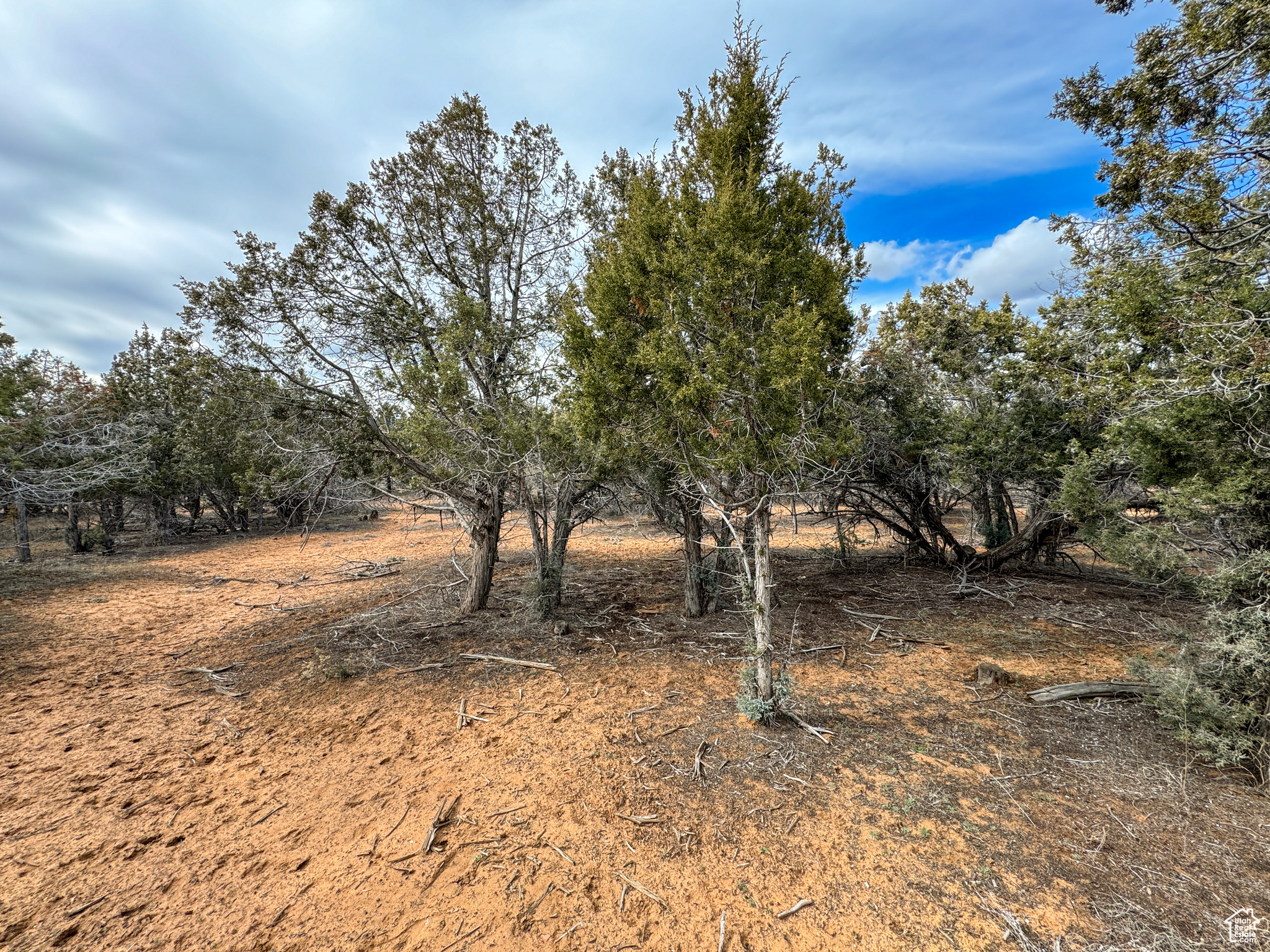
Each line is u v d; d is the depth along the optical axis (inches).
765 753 170.1
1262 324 141.1
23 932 110.9
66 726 208.1
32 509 682.2
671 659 256.2
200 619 365.4
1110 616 296.2
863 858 124.1
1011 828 131.8
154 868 129.1
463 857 129.0
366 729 198.2
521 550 597.0
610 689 224.7
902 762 162.4
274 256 263.0
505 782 159.2
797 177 185.9
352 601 400.5
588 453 263.9
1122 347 213.6
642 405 193.8
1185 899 107.2
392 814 146.4
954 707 198.2
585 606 354.9
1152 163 151.9
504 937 106.6
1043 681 216.7
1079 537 262.8
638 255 185.8
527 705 211.8
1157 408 159.9
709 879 119.9
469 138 303.3
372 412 286.8
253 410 265.6
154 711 220.7
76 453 532.1
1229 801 135.8
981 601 338.6
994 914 106.7
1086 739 170.9
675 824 138.2
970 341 373.4
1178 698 154.7
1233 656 140.3
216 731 202.7
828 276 176.2
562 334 260.1
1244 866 114.4
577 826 138.3
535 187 321.4
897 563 459.2
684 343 175.3
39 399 542.0
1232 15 132.8
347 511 1046.4
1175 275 180.7
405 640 297.9
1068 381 242.2
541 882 120.4
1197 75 149.4
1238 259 151.5
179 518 905.5
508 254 314.2
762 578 183.6
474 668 253.6
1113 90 165.0
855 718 192.1
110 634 333.1
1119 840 125.4
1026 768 157.0
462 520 358.3
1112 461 217.9
